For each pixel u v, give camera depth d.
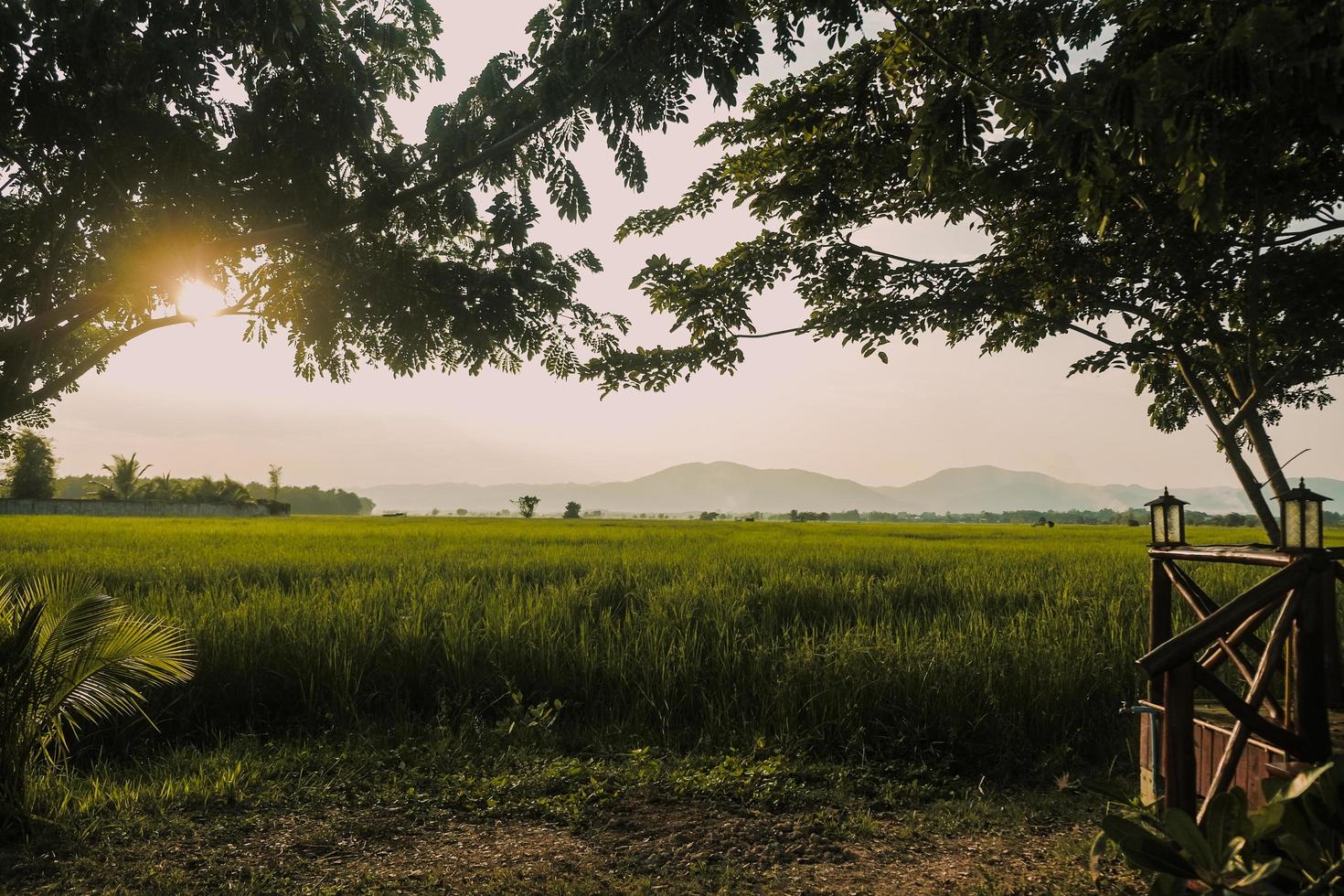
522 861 4.50
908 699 6.67
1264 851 3.00
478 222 6.62
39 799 5.13
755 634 8.72
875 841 4.86
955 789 5.90
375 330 7.38
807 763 6.24
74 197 5.50
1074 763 6.40
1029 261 6.91
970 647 7.71
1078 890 4.08
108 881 4.18
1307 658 3.19
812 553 20.02
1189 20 4.00
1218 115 3.37
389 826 5.02
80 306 5.70
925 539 32.16
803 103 6.58
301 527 40.72
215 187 5.50
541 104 5.80
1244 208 5.84
